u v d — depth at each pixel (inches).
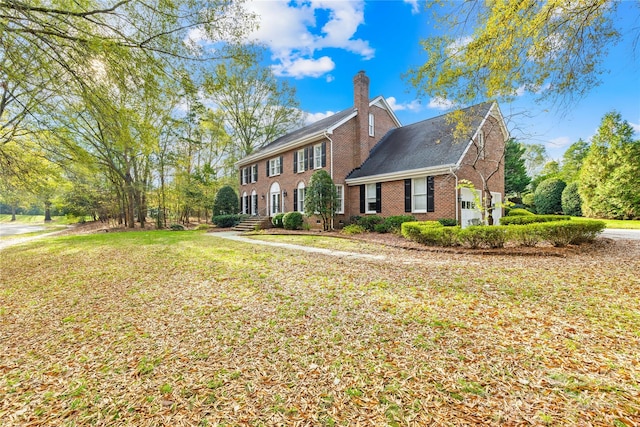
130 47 244.8
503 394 90.8
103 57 242.2
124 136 292.7
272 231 625.6
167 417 88.9
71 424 88.8
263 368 112.5
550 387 93.2
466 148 473.4
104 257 370.0
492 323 141.2
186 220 1017.5
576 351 113.7
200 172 994.1
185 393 100.0
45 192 586.9
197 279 247.1
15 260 375.9
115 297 213.6
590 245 325.4
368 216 560.7
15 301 216.1
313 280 227.6
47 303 208.5
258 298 193.0
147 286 235.8
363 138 659.4
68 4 241.0
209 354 125.6
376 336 133.2
